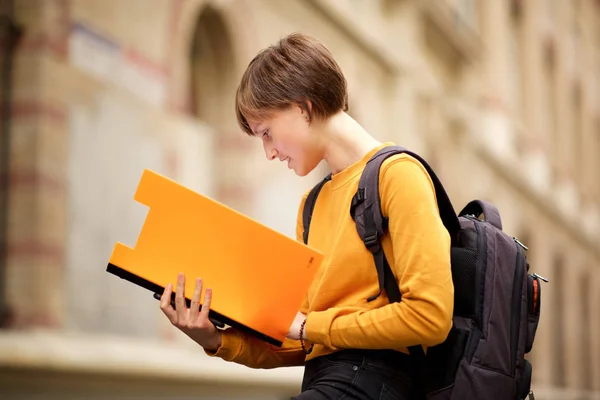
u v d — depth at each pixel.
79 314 9.00
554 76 32.62
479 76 24.45
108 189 9.57
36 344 7.78
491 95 25.19
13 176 8.66
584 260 33.19
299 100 3.09
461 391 2.95
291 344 3.39
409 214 2.89
